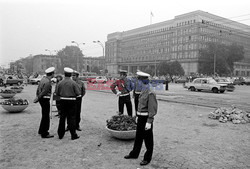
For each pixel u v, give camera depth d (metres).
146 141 4.41
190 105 13.07
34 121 8.03
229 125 7.89
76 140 5.86
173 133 6.75
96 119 8.61
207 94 21.61
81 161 4.46
